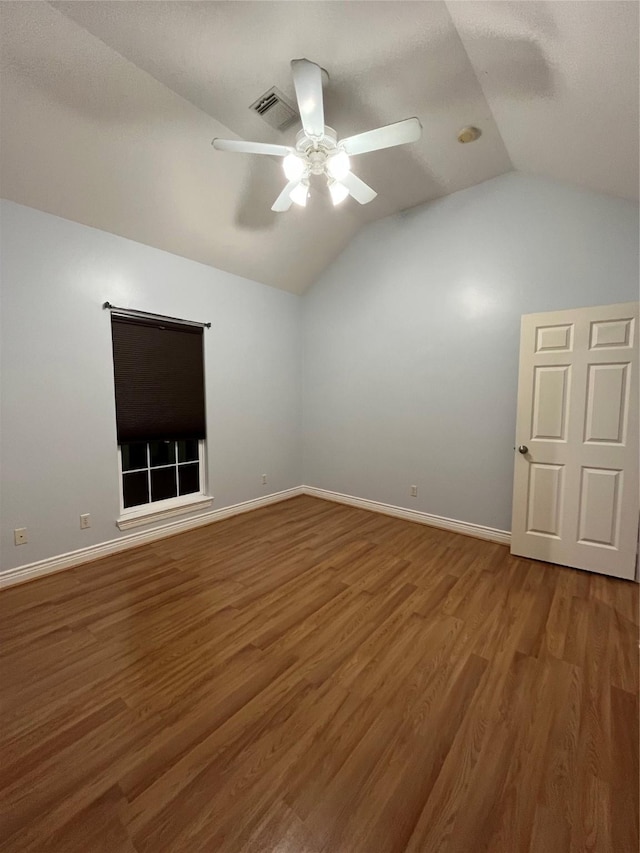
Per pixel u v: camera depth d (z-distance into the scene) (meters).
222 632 1.95
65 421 2.65
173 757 1.27
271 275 3.97
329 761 1.26
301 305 4.51
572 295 2.72
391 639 1.89
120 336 2.95
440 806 1.12
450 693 1.55
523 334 2.74
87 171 2.35
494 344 3.08
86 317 2.72
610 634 1.92
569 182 2.67
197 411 3.53
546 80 1.77
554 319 2.62
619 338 2.41
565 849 1.01
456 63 1.86
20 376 2.43
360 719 1.43
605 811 1.10
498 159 2.76
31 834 1.05
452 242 3.25
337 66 1.88
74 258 2.64
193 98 2.10
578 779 1.19
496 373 3.09
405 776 1.21
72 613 2.12
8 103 1.90
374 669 1.69
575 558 2.64
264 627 1.99
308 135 1.82
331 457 4.37
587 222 2.64
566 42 1.48
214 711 1.46
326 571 2.63
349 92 2.06
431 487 3.54
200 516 3.57
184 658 1.76
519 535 2.85
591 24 1.34
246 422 3.97
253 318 3.96
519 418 2.80
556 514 2.70
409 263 3.53
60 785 1.18
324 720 1.42
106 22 1.64
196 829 1.06
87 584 2.45
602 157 2.18
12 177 2.23
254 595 2.31
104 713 1.45
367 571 2.63
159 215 2.82
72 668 1.69
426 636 1.92
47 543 2.59
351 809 1.11
